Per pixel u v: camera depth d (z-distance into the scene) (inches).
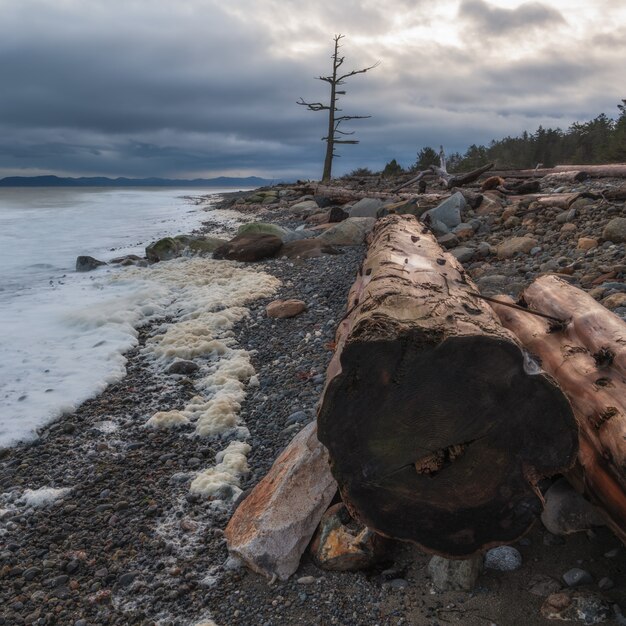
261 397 213.8
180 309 332.8
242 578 125.4
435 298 117.8
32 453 183.3
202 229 762.2
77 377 238.8
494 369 95.9
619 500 101.4
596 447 108.1
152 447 185.6
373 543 121.0
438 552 107.3
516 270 303.3
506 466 100.5
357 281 211.8
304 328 280.2
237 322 302.4
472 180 639.1
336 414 99.6
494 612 106.6
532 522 103.6
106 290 390.3
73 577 129.4
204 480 160.4
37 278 449.7
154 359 263.3
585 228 340.8
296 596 117.7
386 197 647.1
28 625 116.1
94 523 147.7
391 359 96.4
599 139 1774.1
